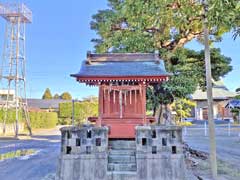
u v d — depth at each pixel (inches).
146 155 362.9
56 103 2431.1
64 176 363.9
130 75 420.8
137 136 367.6
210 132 375.2
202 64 566.3
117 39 525.3
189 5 234.2
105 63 468.4
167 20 251.4
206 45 379.2
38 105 2361.0
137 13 268.1
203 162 488.1
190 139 913.5
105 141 372.2
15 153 674.2
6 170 458.3
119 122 452.8
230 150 653.3
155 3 241.0
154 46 513.7
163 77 422.0
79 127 380.8
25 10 1174.3
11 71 1198.9
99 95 445.7
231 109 1502.2
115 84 441.1
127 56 480.1
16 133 1124.5
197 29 475.5
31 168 475.2
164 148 366.0
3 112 1341.0
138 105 458.6
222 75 605.9
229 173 401.7
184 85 531.5
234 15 191.5
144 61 472.7
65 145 371.2
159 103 551.8
